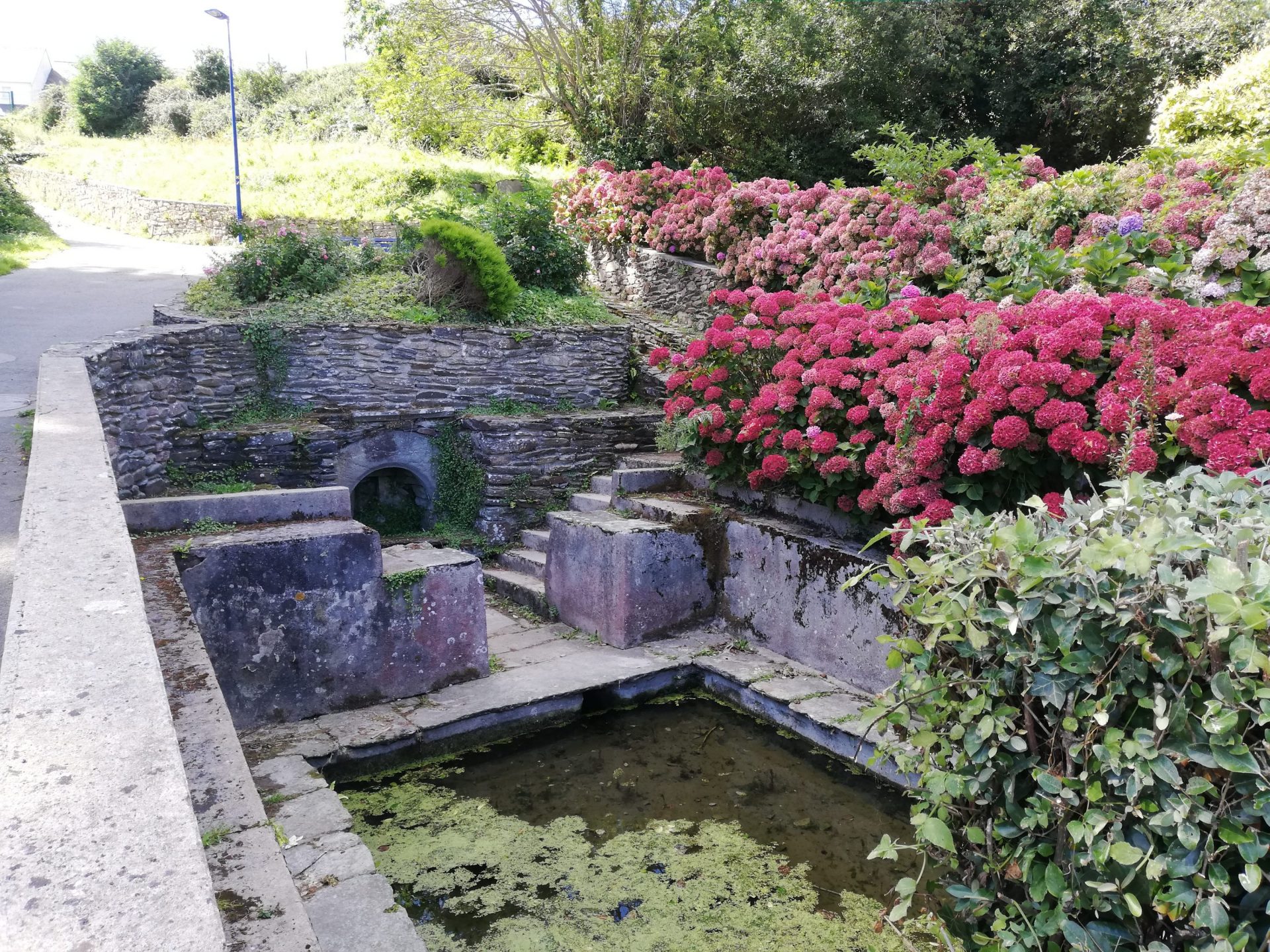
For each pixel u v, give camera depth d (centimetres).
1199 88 859
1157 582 177
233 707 432
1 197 1653
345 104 2644
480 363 806
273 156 1884
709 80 1411
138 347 602
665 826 383
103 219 1834
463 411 797
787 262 844
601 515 618
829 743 438
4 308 872
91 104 3011
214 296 813
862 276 722
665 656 534
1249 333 338
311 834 330
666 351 636
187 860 114
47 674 162
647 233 1088
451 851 364
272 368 728
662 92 1388
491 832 379
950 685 219
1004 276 591
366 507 802
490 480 764
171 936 100
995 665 208
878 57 1462
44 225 1675
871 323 508
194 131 2744
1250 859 157
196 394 679
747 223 939
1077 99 1577
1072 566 190
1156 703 172
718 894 334
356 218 1402
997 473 404
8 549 326
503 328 816
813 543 500
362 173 1603
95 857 114
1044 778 190
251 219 1246
